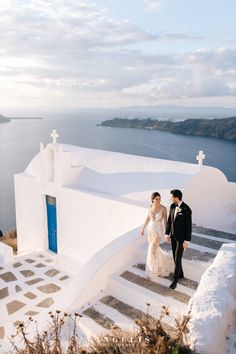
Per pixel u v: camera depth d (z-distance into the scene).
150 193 9.55
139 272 7.09
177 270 6.35
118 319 5.93
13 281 9.90
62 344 5.52
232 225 9.70
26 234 13.28
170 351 4.03
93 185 11.10
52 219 12.15
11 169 104.81
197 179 9.45
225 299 4.75
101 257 7.02
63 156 11.18
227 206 10.76
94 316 6.05
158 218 6.69
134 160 11.12
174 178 9.52
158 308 5.95
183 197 8.98
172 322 5.50
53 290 9.31
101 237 10.28
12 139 193.38
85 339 5.62
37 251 12.39
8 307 8.41
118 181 10.61
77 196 10.76
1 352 5.89
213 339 4.17
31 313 8.09
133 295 6.38
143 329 4.52
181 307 5.76
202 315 4.47
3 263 11.25
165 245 7.66
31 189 12.55
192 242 7.84
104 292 6.79
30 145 161.25
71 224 11.20
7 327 7.46
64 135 139.12
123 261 7.28
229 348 4.42
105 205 9.94
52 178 12.01
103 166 11.53
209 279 5.20
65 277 10.21
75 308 6.32
